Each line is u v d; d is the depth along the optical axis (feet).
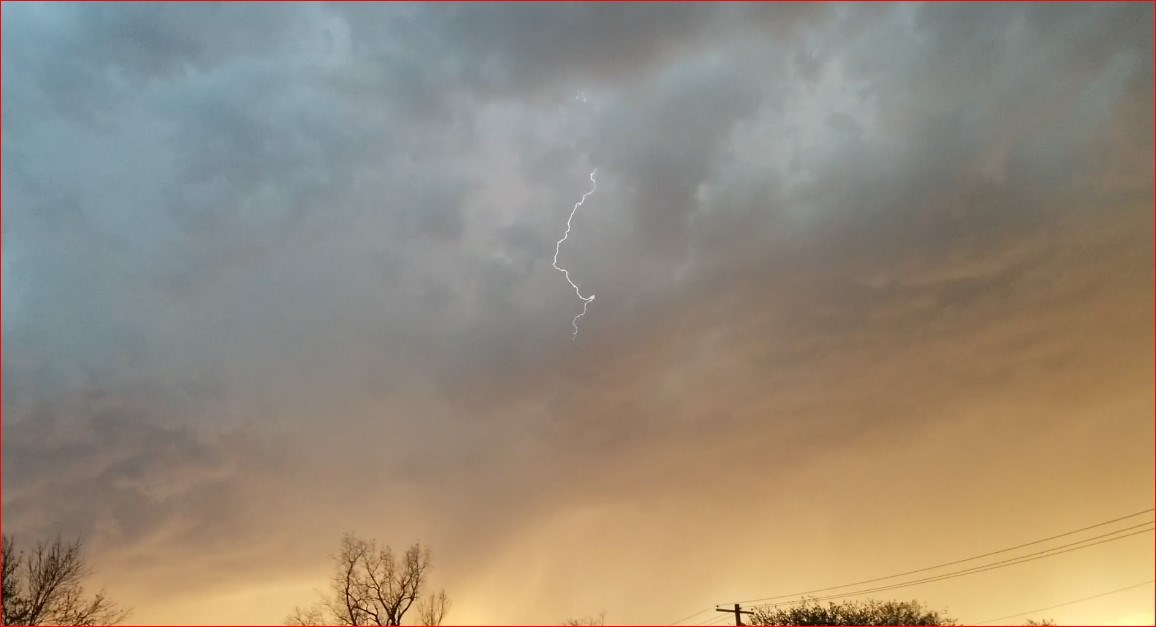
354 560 144.87
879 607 144.77
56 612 114.32
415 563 147.43
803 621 146.10
